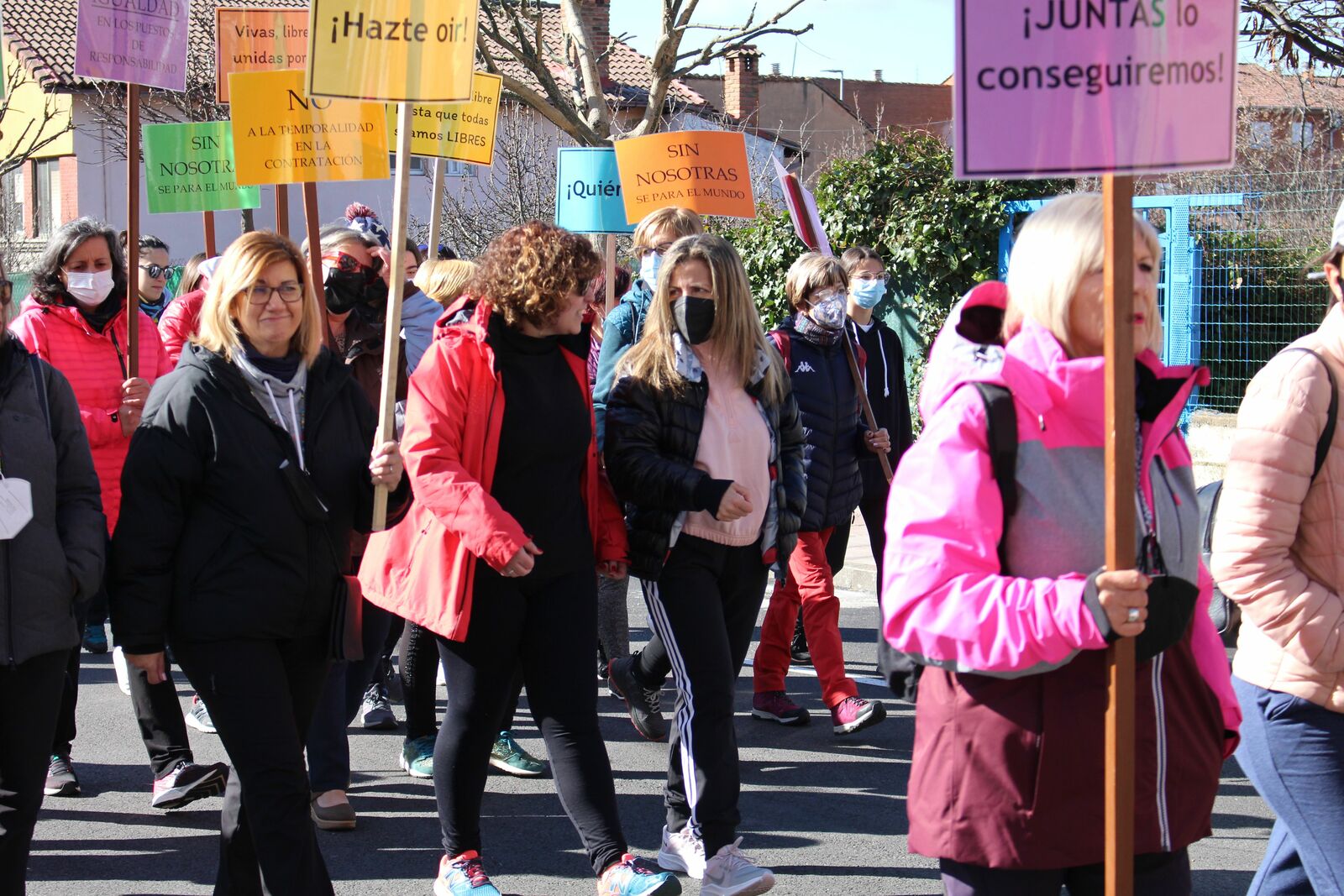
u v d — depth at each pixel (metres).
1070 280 2.32
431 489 3.62
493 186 21.42
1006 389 2.35
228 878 3.54
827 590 5.86
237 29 6.19
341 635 3.52
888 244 12.68
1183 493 2.48
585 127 16.39
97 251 5.27
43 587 3.41
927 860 4.46
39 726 3.44
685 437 4.04
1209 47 2.24
